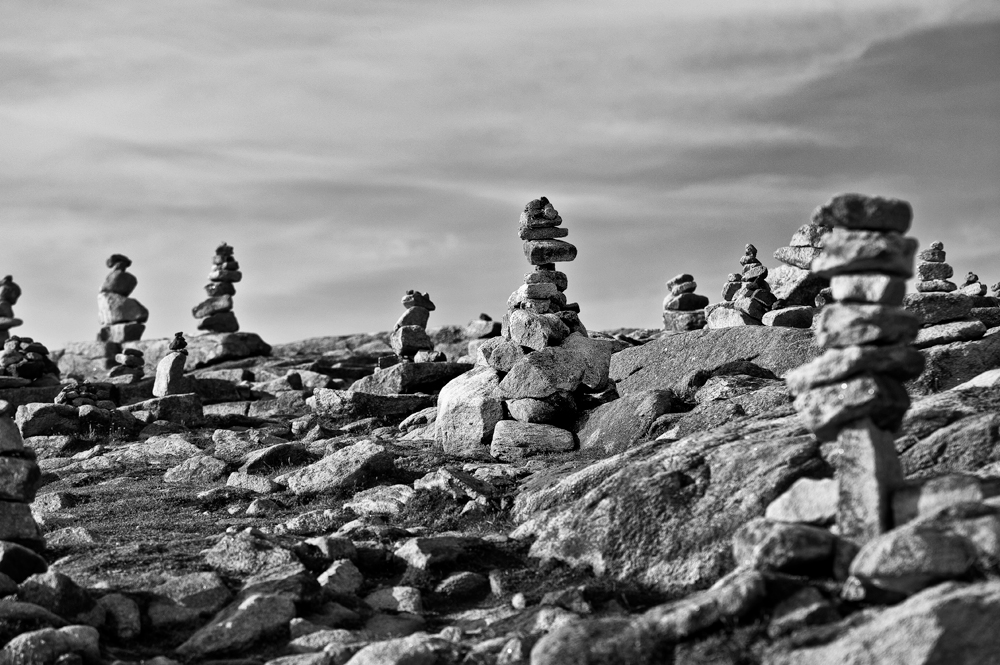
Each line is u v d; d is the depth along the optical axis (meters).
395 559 16.81
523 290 24.77
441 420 24.22
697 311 34.50
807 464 15.51
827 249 12.55
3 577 14.35
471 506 18.81
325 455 24.36
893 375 12.41
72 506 21.81
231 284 47.16
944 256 31.05
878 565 11.09
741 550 12.79
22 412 29.59
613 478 16.69
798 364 22.06
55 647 12.92
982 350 19.98
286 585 15.06
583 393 24.11
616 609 14.49
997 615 10.11
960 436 15.04
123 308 49.50
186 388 35.00
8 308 46.91
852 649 10.53
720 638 11.49
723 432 17.25
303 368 40.91
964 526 11.20
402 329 34.91
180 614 14.88
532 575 15.95
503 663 12.77
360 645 13.31
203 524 19.52
